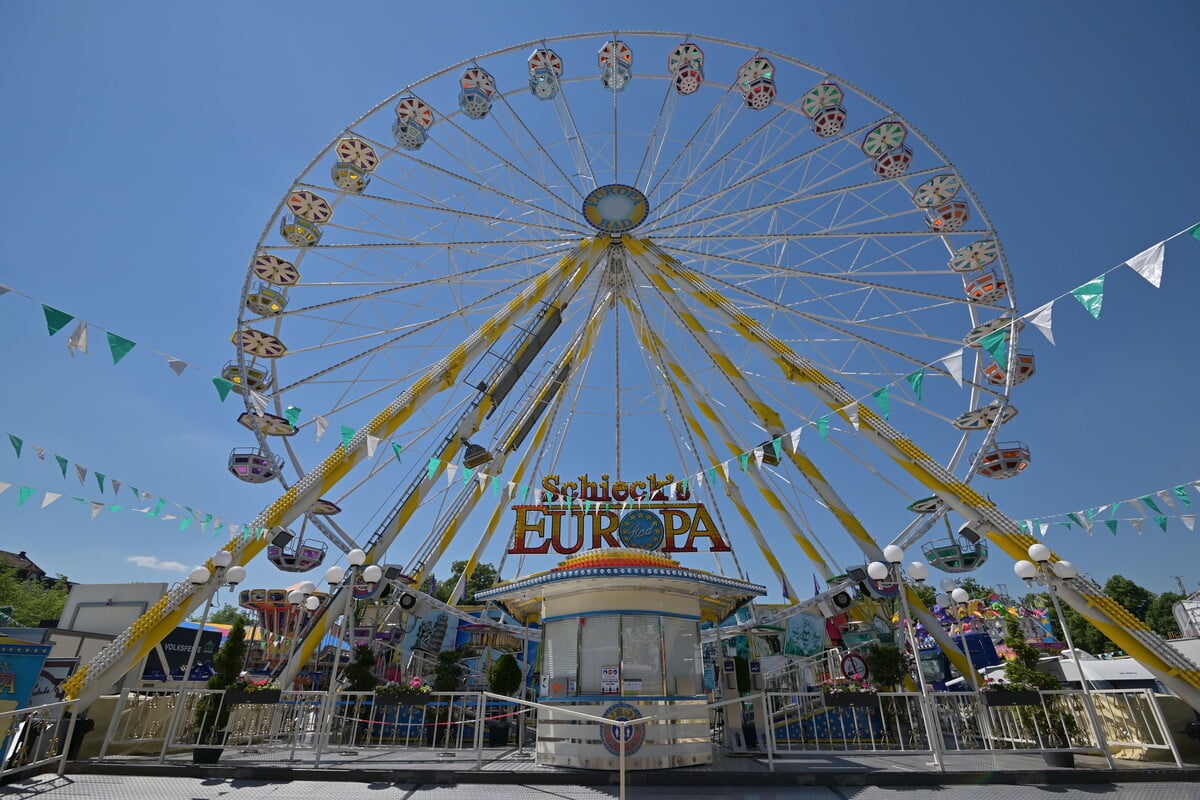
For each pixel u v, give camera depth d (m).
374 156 22.05
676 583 12.66
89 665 13.46
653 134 23.56
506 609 15.78
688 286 23.83
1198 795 9.38
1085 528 12.99
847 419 19.61
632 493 19.38
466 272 21.84
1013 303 19.91
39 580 55.44
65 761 11.05
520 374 26.50
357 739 15.94
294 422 12.91
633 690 11.73
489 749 14.12
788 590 24.62
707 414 26.81
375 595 18.62
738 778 10.46
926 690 11.53
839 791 9.98
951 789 9.96
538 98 23.36
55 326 8.30
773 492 25.08
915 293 21.34
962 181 21.28
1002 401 19.03
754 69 22.50
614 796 9.87
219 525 13.56
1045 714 11.73
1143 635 14.12
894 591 15.48
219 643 25.09
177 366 9.73
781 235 22.52
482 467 24.81
